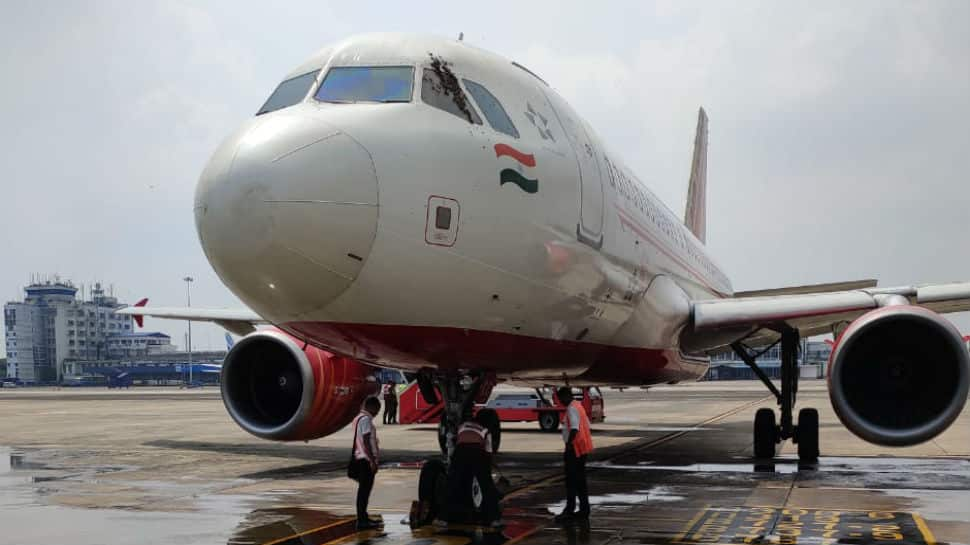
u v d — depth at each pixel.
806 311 14.12
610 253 11.48
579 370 12.39
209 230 7.98
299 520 10.02
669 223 17.39
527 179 9.40
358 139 8.16
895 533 8.98
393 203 8.05
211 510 10.77
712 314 14.80
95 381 188.12
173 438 23.20
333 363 14.09
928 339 11.48
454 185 8.50
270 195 7.72
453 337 8.91
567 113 11.45
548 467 15.43
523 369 10.70
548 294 9.86
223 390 14.30
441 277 8.43
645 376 14.85
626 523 9.62
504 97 9.86
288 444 20.70
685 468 14.96
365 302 8.16
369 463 9.34
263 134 8.12
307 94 9.09
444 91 9.15
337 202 7.80
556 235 9.83
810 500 11.19
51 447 20.55
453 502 9.12
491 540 8.74
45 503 11.48
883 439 11.08
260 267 7.85
